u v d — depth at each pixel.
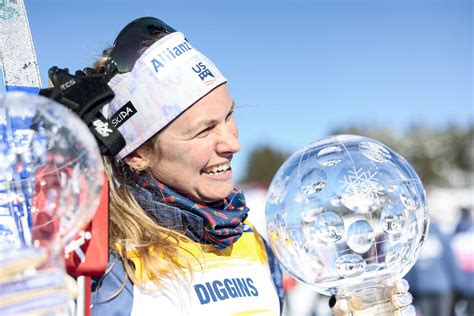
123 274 1.64
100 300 1.60
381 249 1.59
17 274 1.14
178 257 1.72
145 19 1.83
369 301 1.65
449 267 7.97
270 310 1.84
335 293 1.69
